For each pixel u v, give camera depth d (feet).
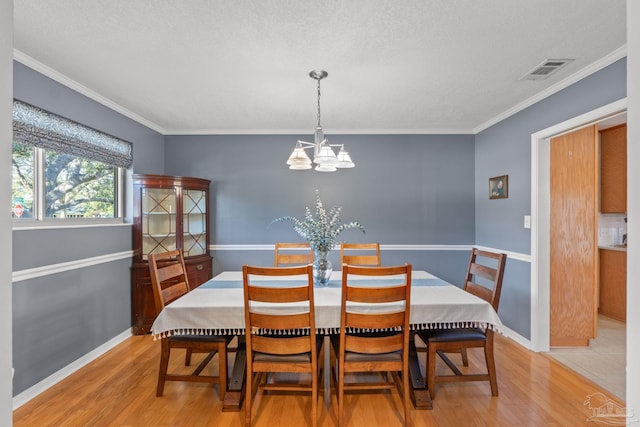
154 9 5.32
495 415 6.30
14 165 7.11
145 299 10.64
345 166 8.09
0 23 1.98
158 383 6.91
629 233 2.12
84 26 5.80
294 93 9.00
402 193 13.00
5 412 1.99
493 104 9.91
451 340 6.79
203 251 12.23
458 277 12.99
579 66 7.36
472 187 13.00
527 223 9.61
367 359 5.95
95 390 7.22
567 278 9.41
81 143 8.55
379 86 8.50
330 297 6.77
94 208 9.53
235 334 6.57
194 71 7.61
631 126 2.10
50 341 7.49
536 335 9.19
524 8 5.30
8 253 2.01
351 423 6.07
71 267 8.13
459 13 5.43
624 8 5.30
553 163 9.35
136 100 9.53
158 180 10.89
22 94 6.88
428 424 6.02
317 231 7.97
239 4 5.20
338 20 5.63
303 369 5.91
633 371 2.09
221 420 6.19
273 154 12.97
